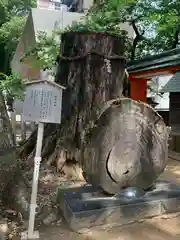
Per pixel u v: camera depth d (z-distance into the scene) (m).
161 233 3.04
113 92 5.23
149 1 10.05
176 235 2.99
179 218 3.45
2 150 3.63
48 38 6.79
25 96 2.92
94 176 3.53
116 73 5.27
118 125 3.57
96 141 3.52
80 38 5.12
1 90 3.93
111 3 7.03
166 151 3.84
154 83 14.23
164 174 5.37
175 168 5.90
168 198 3.57
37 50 6.43
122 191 3.60
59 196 3.72
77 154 4.87
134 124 3.63
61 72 5.34
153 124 3.73
